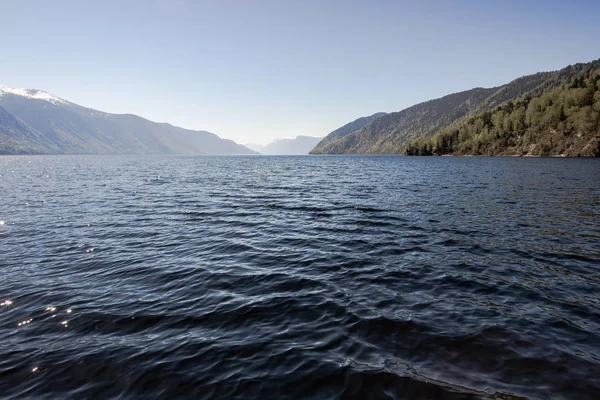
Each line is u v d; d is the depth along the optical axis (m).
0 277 11.06
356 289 9.77
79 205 25.91
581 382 5.61
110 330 7.65
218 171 73.00
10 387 5.79
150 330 7.62
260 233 16.86
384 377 5.81
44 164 117.06
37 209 24.17
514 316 7.99
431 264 11.88
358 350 6.68
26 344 7.12
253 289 9.89
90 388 5.74
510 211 21.59
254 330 7.54
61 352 6.79
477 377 5.79
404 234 16.20
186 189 36.72
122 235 16.69
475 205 24.05
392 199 27.50
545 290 9.53
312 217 20.70
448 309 8.40
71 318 8.23
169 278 10.88
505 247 13.85
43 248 14.47
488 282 10.17
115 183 44.25
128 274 11.30
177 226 18.62
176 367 6.23
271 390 5.57
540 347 6.66
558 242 14.46
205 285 10.24
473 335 7.13
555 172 54.34
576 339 6.96
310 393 5.48
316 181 45.69
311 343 6.95
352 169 76.31
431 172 60.53
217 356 6.55
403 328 7.48
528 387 5.50
